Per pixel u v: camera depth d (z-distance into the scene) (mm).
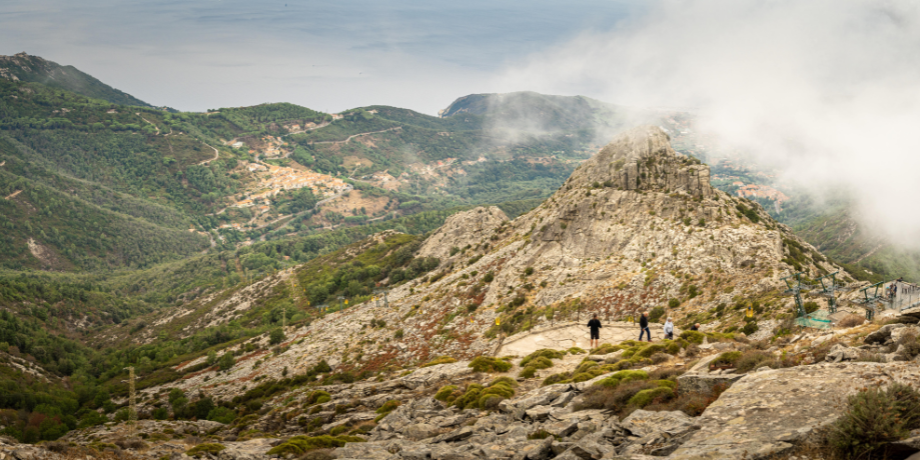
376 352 112562
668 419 14695
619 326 53312
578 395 23438
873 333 17656
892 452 9211
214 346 182375
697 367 21062
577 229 125438
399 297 159375
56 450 25641
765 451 10039
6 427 106500
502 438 19516
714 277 85625
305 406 47188
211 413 92000
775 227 110625
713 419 12562
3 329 198250
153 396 130500
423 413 28594
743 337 32625
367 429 29531
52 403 136750
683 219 108562
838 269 94938
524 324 97312
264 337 167625
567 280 107562
